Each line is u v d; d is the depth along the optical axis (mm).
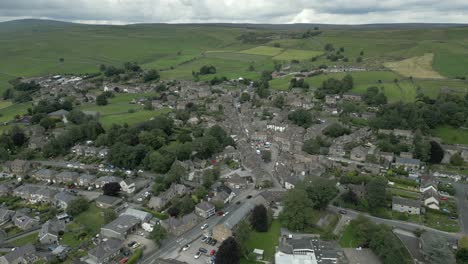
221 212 181500
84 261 144625
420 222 170125
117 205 191625
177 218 173750
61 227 168625
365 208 181000
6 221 179250
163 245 156250
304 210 165250
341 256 145125
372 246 146625
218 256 136500
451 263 134500
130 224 166125
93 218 180250
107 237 161375
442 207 182125
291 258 141625
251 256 144250
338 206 185250
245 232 148875
